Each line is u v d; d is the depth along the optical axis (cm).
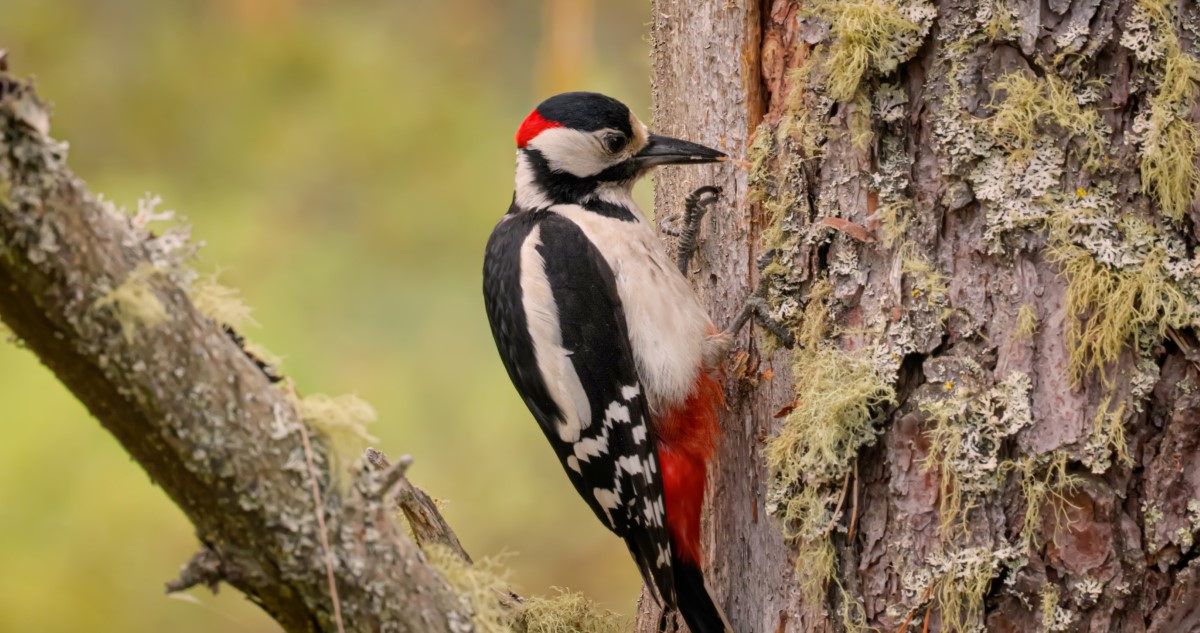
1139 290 548
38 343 429
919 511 585
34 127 400
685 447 727
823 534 607
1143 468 552
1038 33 564
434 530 659
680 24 724
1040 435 561
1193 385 544
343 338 1122
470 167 1203
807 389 621
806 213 641
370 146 1198
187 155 1192
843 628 609
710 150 698
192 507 462
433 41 1249
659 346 729
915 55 592
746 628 688
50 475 998
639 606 795
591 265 770
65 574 993
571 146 798
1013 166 568
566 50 1160
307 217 1172
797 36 653
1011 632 566
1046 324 564
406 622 484
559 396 769
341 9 1247
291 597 478
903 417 591
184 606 1033
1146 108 554
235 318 470
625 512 752
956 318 581
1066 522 557
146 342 428
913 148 598
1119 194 558
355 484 476
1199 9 553
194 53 1219
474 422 1125
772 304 656
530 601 738
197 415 441
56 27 1212
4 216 400
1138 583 550
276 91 1209
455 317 1150
